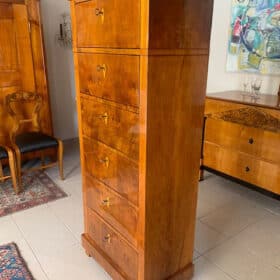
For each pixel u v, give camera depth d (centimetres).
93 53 130
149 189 122
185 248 154
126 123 121
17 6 264
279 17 242
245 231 211
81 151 163
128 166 127
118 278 153
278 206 245
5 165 296
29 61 283
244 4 265
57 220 220
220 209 239
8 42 268
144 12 98
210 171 276
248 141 236
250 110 222
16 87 282
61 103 377
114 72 120
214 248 192
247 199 256
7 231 206
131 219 135
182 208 142
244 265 178
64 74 369
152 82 107
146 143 114
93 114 143
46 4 332
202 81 125
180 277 156
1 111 279
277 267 177
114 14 111
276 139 217
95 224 168
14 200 246
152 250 136
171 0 102
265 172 230
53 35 347
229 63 291
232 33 281
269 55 257
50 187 271
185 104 122
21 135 279
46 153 314
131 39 106
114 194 143
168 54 108
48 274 168
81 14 131
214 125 260
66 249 188
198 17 113
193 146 134
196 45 116
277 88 257
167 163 125
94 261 178
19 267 171
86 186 168
